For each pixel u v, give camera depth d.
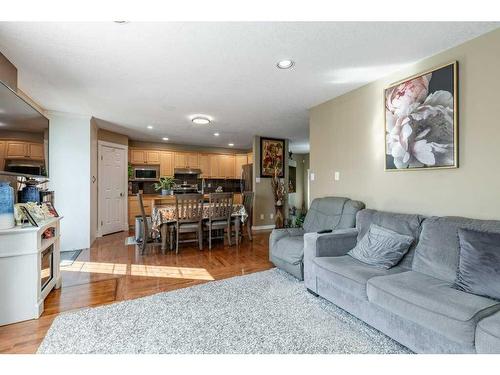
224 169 7.87
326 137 3.45
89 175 4.18
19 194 2.47
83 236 4.18
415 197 2.38
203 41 1.99
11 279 1.90
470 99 1.98
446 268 1.75
